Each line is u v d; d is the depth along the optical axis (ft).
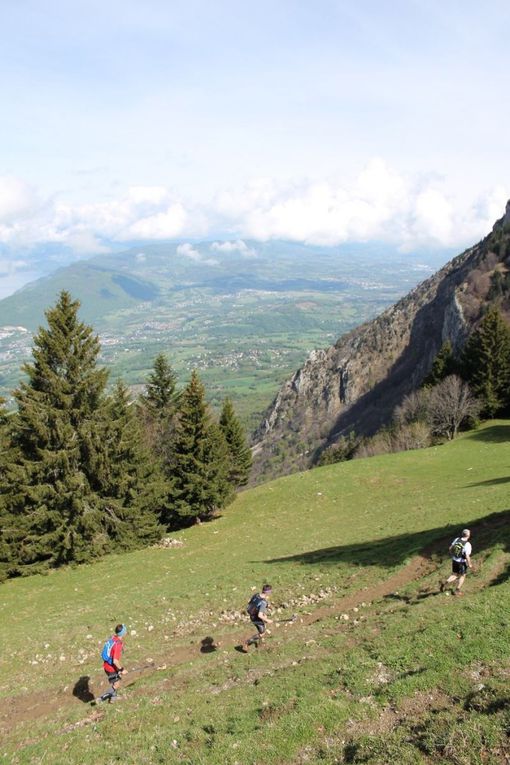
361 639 59.31
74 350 146.82
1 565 137.08
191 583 107.04
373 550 100.78
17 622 102.73
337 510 164.45
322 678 51.21
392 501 158.81
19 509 143.64
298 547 122.72
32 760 49.26
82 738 51.60
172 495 173.27
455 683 45.09
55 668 76.07
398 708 43.75
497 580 67.00
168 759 43.93
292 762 40.29
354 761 38.17
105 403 154.81
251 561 118.52
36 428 139.64
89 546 146.00
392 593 74.95
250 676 57.36
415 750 37.22
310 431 653.30
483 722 37.83
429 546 91.45
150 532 157.58
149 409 217.77
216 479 175.11
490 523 94.07
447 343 308.40
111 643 61.21
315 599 82.79
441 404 250.37
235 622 81.30
